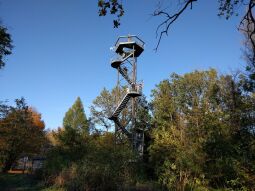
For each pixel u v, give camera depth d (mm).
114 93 44250
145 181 23766
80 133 32969
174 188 22094
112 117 32250
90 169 20062
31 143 45375
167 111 33875
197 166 22031
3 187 25328
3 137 42969
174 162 24250
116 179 19750
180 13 8023
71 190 19922
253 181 19109
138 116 38656
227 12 8766
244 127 21203
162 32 8266
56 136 33188
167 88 35719
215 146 22000
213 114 24562
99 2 7605
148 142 33875
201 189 21797
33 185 26719
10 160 45562
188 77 34156
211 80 32250
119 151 22172
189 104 33375
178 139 26672
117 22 7754
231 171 20438
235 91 23172
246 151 19984
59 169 26406
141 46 35625
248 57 19359
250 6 7977
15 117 44094
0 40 21562
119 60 35125
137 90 32719
